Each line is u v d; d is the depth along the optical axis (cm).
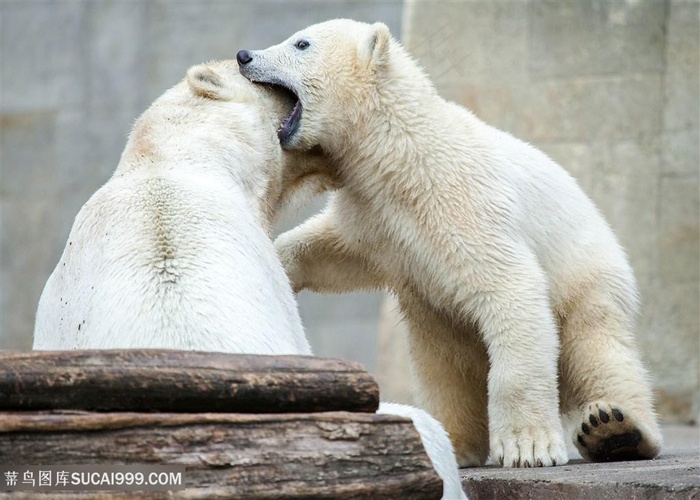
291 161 1022
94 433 543
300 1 2731
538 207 1050
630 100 1877
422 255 1003
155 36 2842
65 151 2878
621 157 1878
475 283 972
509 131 1912
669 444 1370
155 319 646
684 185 1852
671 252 1855
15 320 2844
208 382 571
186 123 809
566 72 1897
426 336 1077
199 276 667
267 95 930
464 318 1008
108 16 2886
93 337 657
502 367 950
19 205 2889
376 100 1016
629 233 1872
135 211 705
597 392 1010
